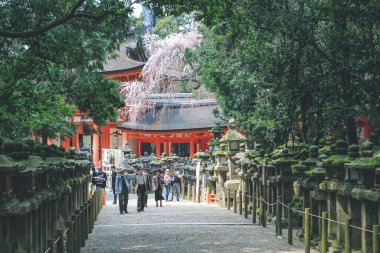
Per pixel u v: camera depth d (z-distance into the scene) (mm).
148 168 47656
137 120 63375
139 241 15523
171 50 49469
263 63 17500
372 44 14852
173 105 64750
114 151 47000
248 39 18750
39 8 15500
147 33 52844
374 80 14938
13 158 8148
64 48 16922
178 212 25266
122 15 15562
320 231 13453
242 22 17453
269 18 16641
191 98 64312
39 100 18359
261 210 18578
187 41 46719
